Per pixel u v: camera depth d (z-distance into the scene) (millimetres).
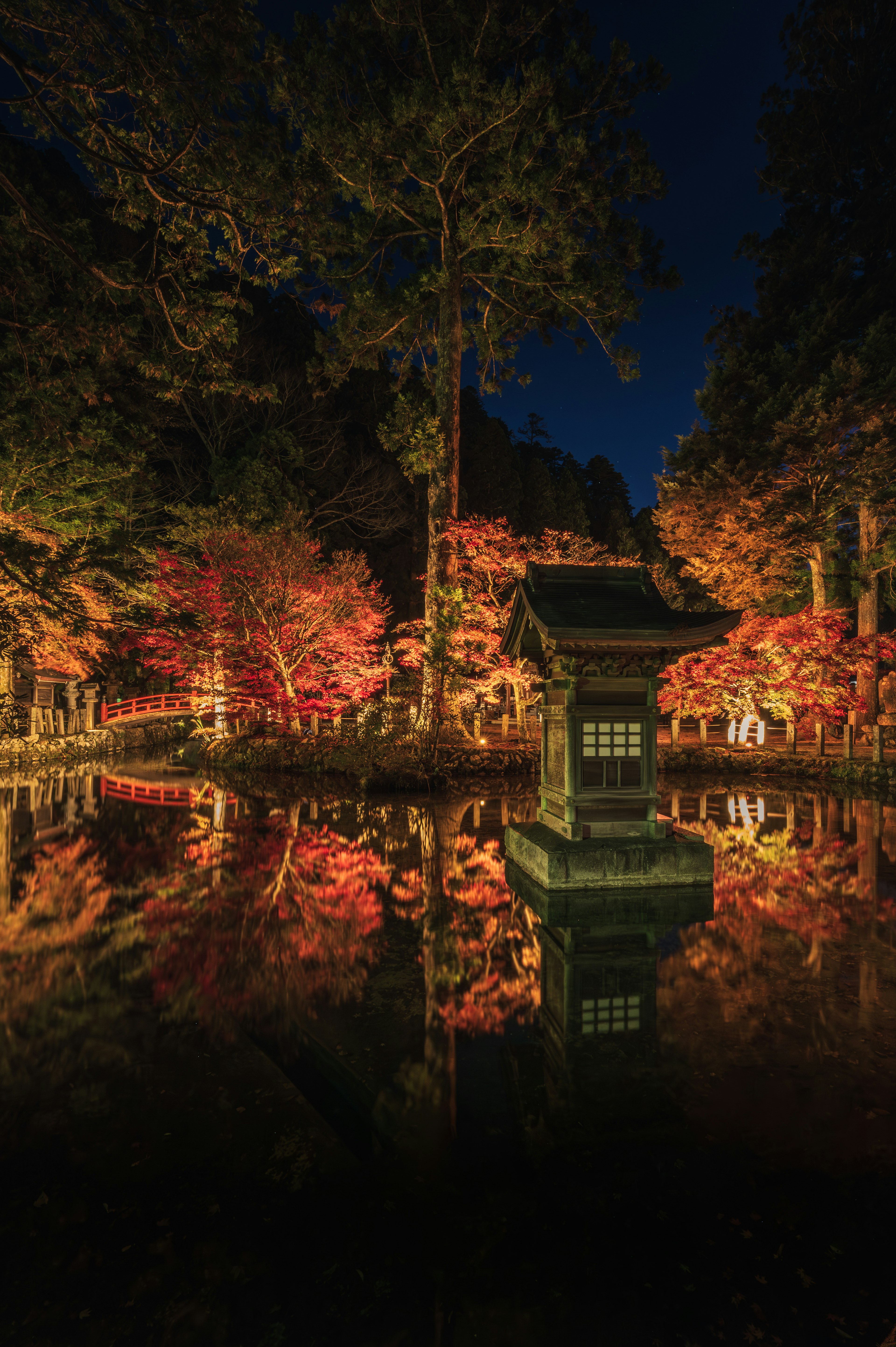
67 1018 4152
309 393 33031
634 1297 2141
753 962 5062
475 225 17719
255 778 15758
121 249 27594
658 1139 2936
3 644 7844
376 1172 2723
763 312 21719
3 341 15242
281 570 17578
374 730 15781
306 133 16516
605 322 19188
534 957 5195
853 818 10883
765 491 18953
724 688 16891
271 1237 2393
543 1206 2533
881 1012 4219
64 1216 2488
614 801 7340
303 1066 3586
